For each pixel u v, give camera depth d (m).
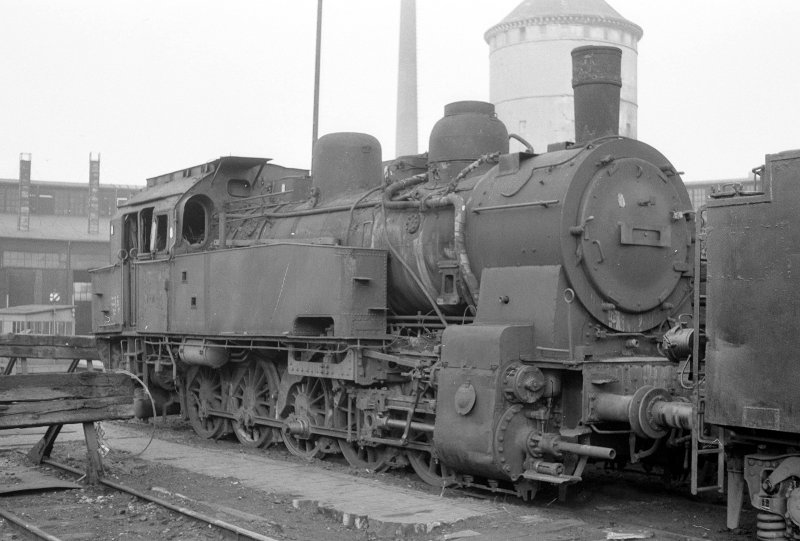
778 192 7.28
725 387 7.57
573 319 9.48
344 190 13.91
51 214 58.81
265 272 13.12
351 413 11.94
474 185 10.79
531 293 9.62
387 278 12.21
